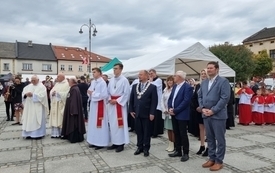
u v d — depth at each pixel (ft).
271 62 133.28
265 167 15.10
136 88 18.28
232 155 17.57
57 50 172.14
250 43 168.25
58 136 23.63
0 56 150.82
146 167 15.16
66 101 22.34
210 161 15.11
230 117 28.09
